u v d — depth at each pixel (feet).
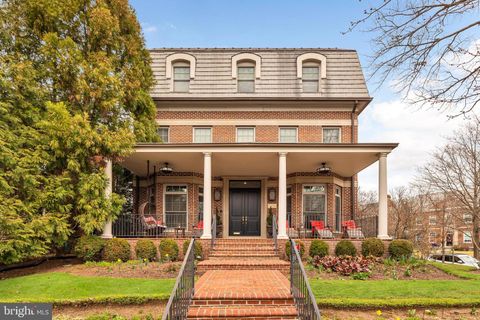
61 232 36.88
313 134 53.62
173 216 53.98
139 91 47.44
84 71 40.98
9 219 32.30
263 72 55.67
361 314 23.12
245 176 56.44
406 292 26.40
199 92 54.34
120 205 41.50
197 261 37.50
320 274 32.55
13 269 37.35
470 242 147.02
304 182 53.26
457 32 18.02
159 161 47.91
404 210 108.06
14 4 40.34
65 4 41.55
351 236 46.29
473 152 71.20
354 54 56.95
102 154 40.14
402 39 18.58
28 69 37.93
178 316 18.04
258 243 41.86
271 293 23.06
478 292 26.55
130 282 28.71
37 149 36.81
